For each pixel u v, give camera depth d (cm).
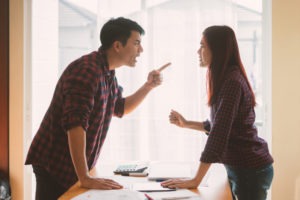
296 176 266
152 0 273
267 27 270
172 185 152
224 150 153
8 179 282
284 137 266
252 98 169
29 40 281
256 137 174
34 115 287
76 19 281
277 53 264
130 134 278
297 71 263
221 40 168
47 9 282
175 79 274
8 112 281
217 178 170
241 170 170
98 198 135
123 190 146
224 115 154
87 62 161
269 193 271
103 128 185
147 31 274
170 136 276
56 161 173
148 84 215
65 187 175
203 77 271
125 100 211
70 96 152
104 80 172
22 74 279
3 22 277
